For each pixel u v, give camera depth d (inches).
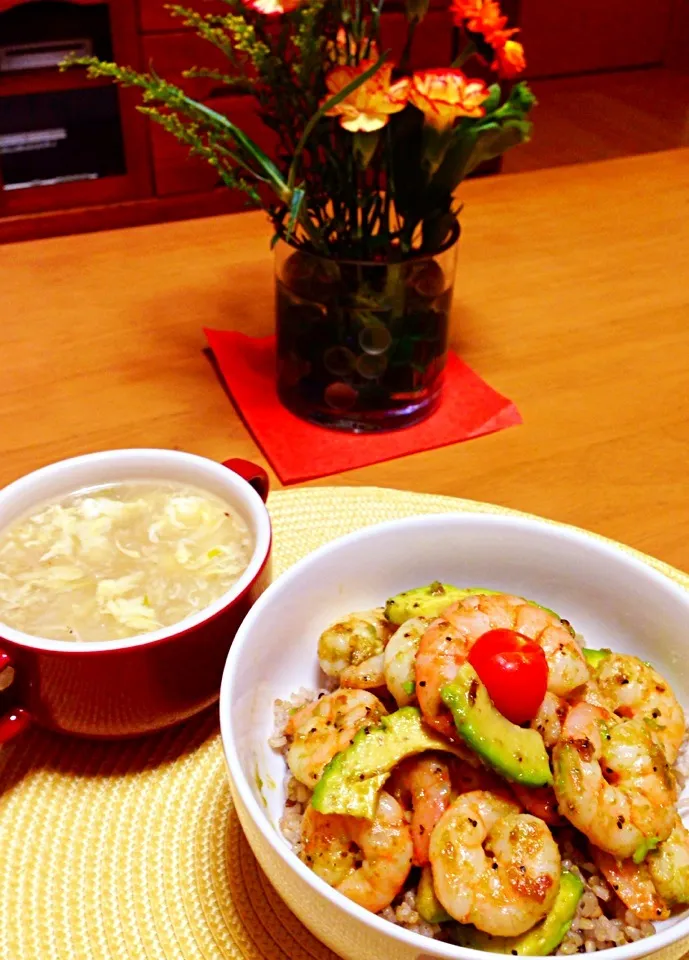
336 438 21.0
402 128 18.1
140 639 12.5
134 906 12.2
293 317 20.4
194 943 11.8
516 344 24.6
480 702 11.4
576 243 29.4
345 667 13.8
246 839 12.8
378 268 19.1
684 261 28.6
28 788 13.6
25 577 14.0
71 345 23.9
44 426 21.2
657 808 11.4
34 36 47.6
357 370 20.3
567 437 21.4
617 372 23.7
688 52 82.2
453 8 17.6
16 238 49.7
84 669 12.4
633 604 14.7
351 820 11.4
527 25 75.4
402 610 13.8
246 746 12.4
